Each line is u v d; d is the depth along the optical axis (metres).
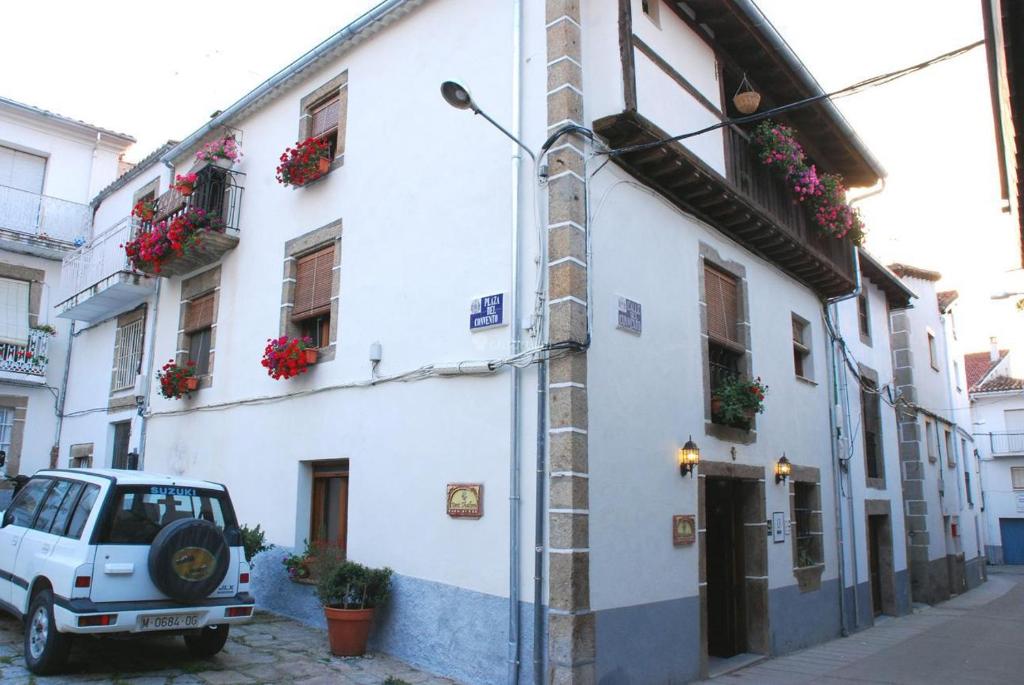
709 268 9.45
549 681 6.35
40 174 17.00
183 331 12.59
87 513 6.68
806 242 11.02
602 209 7.54
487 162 8.00
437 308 8.20
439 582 7.52
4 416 15.71
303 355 9.62
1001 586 22.55
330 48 10.30
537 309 7.07
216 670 6.91
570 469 6.55
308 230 10.38
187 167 13.80
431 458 7.89
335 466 9.35
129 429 13.71
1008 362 34.31
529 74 7.74
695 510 8.17
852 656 9.73
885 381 15.80
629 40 7.66
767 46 9.70
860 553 12.80
